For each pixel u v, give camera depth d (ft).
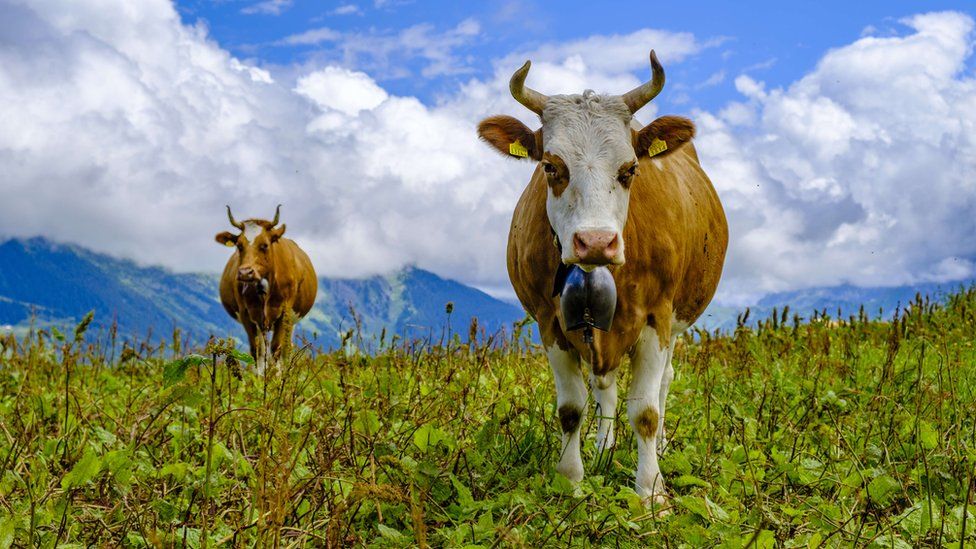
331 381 20.36
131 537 13.00
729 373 25.46
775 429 20.01
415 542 13.71
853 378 24.38
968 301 37.42
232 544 12.64
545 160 16.88
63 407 21.57
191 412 19.25
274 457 15.52
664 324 18.04
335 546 12.36
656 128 17.83
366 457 16.39
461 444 18.15
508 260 21.22
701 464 17.69
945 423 18.90
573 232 15.83
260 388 22.11
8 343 29.01
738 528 12.98
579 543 13.83
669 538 13.74
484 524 13.66
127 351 25.75
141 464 16.16
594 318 16.20
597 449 19.21
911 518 13.82
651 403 17.40
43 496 13.97
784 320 30.07
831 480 15.97
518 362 26.66
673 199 18.60
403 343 24.58
